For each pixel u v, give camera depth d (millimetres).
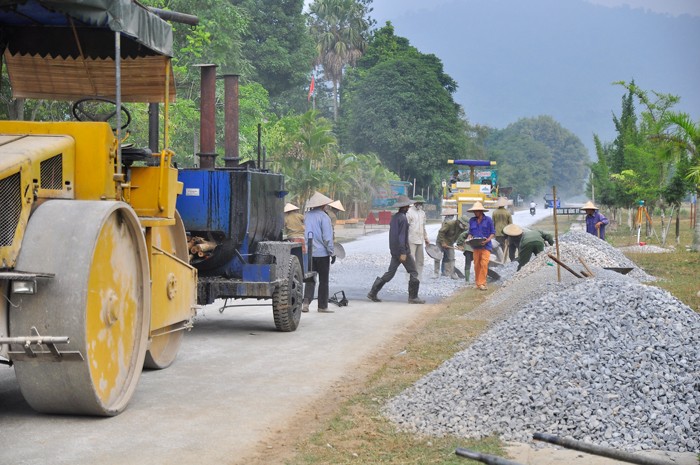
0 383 8938
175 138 28578
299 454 6398
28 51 9562
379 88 82500
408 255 16562
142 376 9367
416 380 9039
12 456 6246
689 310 9094
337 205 16875
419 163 83562
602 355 7934
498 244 23734
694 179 26500
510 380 7645
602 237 25344
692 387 7242
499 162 147000
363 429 7090
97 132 7676
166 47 9000
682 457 6203
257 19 68625
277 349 11250
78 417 7473
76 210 7109
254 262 12711
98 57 9719
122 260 7828
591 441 6617
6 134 7633
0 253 6695
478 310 14852
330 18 102500
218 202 12344
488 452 6332
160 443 6691
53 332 6863
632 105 43219
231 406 7977
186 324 10094
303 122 44125
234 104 13906
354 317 14523
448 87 96188
